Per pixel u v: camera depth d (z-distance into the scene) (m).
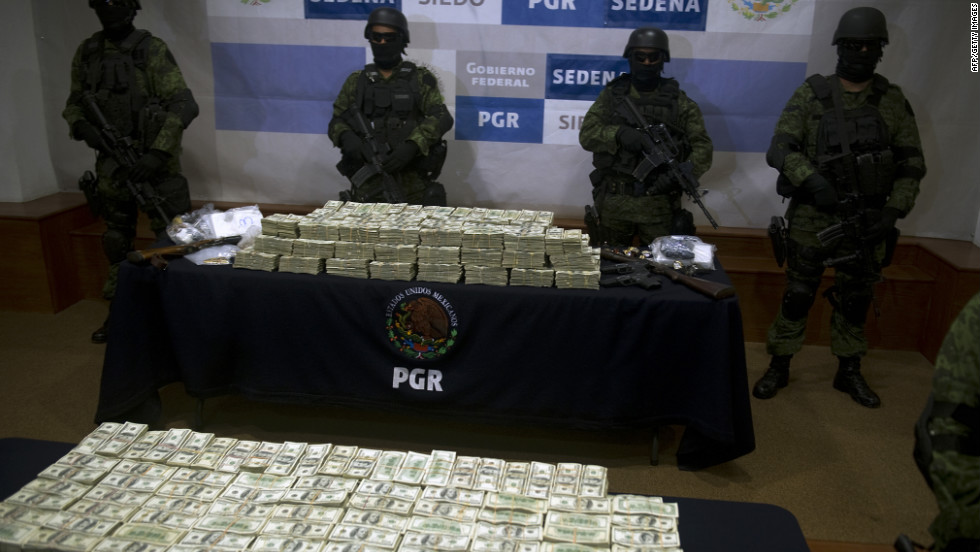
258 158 5.02
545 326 3.08
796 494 3.13
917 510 3.04
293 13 4.73
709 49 4.56
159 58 4.17
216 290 3.20
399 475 2.09
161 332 3.36
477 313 3.10
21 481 2.09
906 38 4.41
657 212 4.05
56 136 5.12
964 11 4.33
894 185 3.74
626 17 4.55
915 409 3.87
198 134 5.01
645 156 3.88
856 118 3.67
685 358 3.08
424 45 4.70
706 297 3.03
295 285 3.17
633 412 3.15
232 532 1.87
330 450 2.22
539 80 4.71
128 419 3.39
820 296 4.55
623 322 3.05
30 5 4.86
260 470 2.13
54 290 4.79
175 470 2.11
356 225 3.19
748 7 4.48
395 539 1.85
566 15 4.59
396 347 3.17
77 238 4.88
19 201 4.93
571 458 3.36
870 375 4.25
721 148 4.72
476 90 4.75
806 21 4.47
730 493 3.13
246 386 3.33
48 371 4.05
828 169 3.70
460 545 1.82
